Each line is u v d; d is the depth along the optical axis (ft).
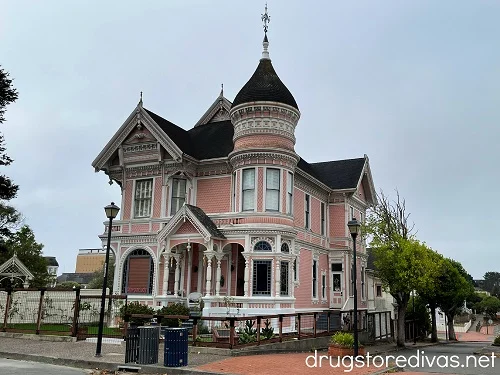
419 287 97.35
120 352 56.54
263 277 79.97
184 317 60.85
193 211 83.10
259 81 88.17
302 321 94.84
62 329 71.00
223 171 92.84
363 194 127.85
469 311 391.45
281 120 86.17
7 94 92.79
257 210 82.79
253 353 59.41
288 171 86.07
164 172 92.73
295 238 88.74
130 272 92.63
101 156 97.30
